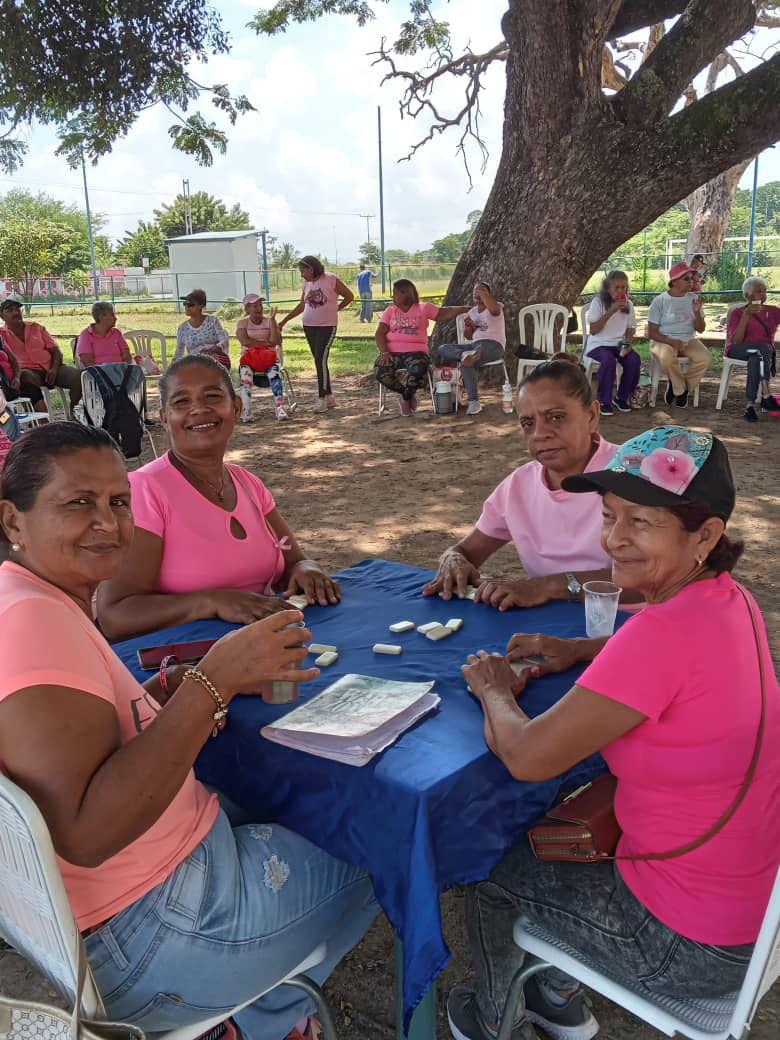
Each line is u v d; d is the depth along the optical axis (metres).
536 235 10.68
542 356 10.02
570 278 10.87
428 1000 1.77
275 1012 1.80
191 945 1.53
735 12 9.53
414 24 17.22
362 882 1.81
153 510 2.56
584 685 1.52
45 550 1.52
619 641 1.51
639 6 11.54
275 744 1.76
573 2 9.71
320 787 1.70
